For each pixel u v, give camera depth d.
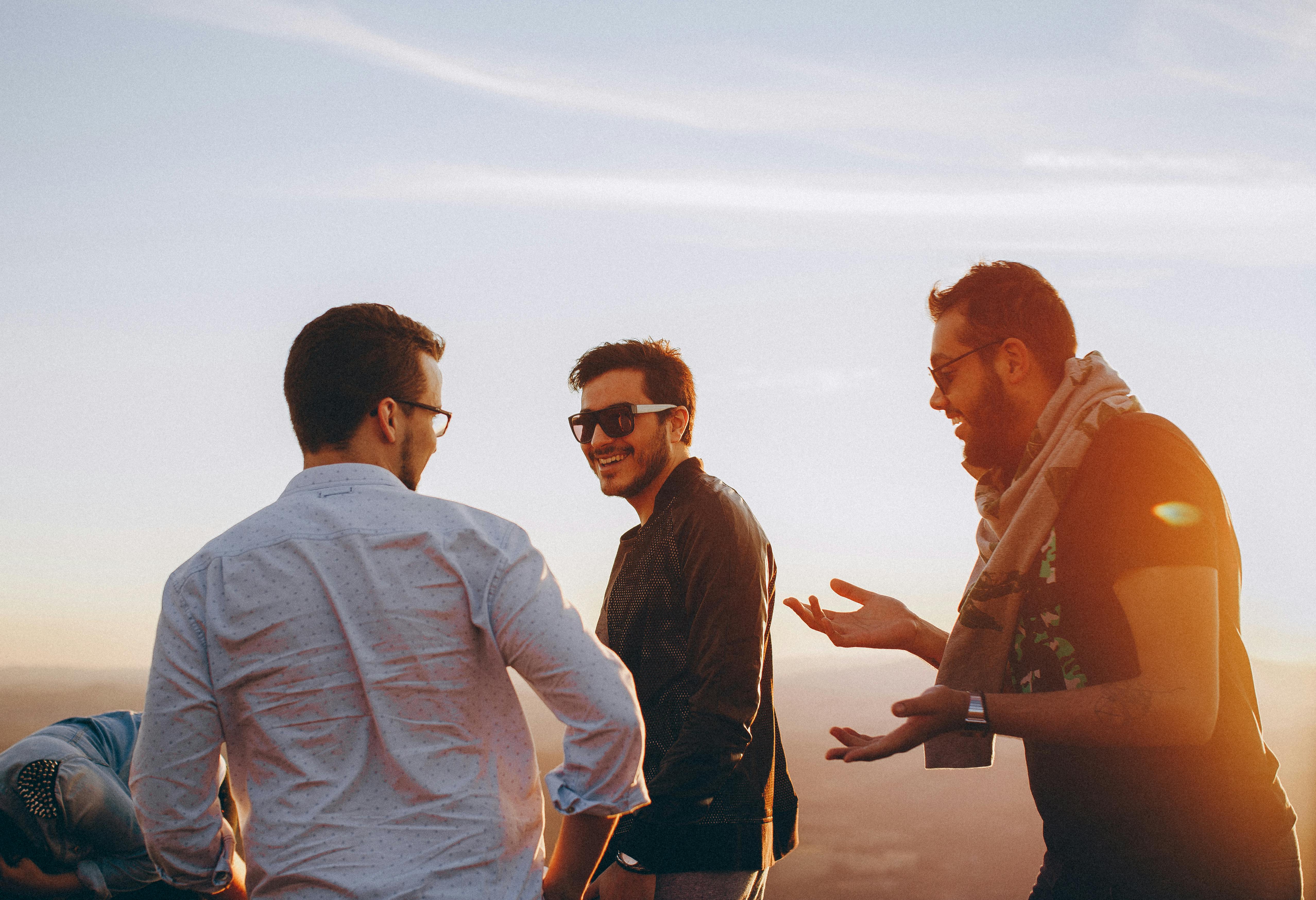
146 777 1.09
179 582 1.13
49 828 1.55
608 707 1.10
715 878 1.71
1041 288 1.56
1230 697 1.30
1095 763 1.36
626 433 2.01
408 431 1.27
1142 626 1.22
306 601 1.09
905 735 1.26
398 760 1.04
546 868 1.19
